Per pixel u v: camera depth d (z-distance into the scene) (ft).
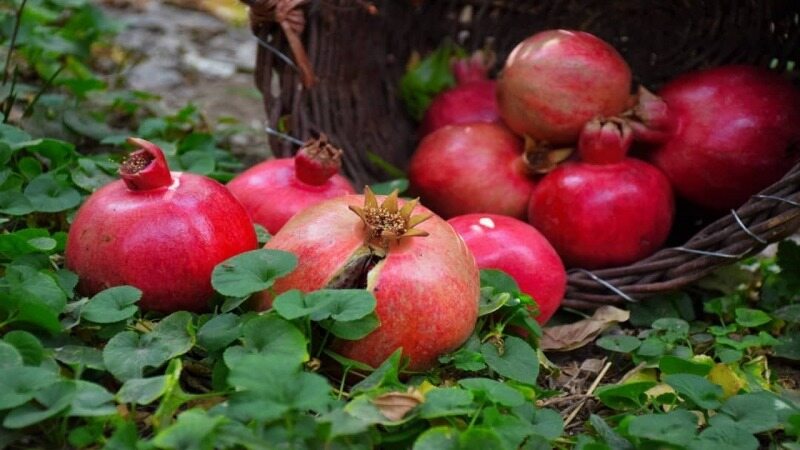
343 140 3.40
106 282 2.68
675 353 2.85
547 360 2.86
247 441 2.33
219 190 2.76
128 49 4.37
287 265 2.60
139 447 2.32
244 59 4.52
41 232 2.79
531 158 3.20
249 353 2.50
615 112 3.14
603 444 2.45
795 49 3.19
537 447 2.48
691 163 3.12
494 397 2.48
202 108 4.05
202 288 2.69
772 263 3.23
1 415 2.39
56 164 3.15
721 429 2.50
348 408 2.42
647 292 3.02
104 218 2.68
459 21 3.64
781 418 2.57
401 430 2.47
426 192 3.29
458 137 3.26
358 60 3.45
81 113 3.51
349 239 2.62
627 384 2.63
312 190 3.03
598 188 3.06
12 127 3.07
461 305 2.61
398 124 3.64
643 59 3.43
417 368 2.63
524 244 2.90
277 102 3.24
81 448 2.44
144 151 2.73
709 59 3.33
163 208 2.68
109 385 2.57
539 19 3.55
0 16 3.70
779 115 3.07
